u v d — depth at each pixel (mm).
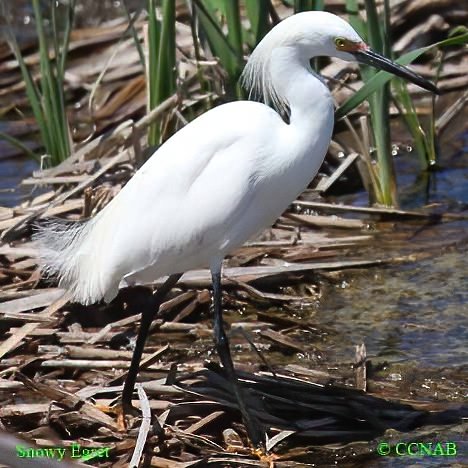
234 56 12984
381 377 9922
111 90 17000
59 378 10000
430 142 14703
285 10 16328
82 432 9039
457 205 13703
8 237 12039
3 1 14094
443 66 16656
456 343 10477
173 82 13656
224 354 8961
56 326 10719
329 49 8875
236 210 8906
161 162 8984
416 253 12438
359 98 11688
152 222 8930
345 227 13133
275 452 8789
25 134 16609
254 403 9227
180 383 9500
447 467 8375
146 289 11438
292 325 11016
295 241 12555
